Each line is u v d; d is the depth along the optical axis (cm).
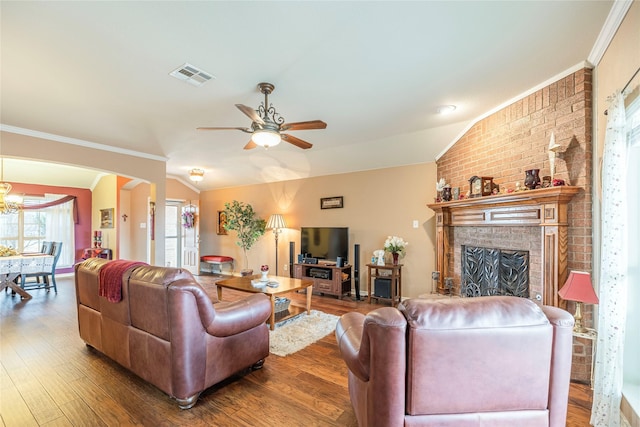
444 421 141
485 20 188
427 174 482
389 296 470
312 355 294
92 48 213
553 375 145
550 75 261
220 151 513
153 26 189
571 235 251
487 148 353
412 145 452
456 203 369
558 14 183
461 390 140
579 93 246
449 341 138
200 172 617
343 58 229
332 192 592
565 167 258
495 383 141
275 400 219
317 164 571
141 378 246
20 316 409
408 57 229
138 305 229
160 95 289
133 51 217
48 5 170
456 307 144
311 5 171
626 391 193
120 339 250
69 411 204
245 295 536
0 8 171
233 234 765
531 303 150
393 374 138
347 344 170
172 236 800
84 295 296
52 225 704
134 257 698
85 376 250
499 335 140
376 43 210
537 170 271
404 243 476
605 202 189
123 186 686
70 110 324
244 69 243
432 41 209
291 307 458
